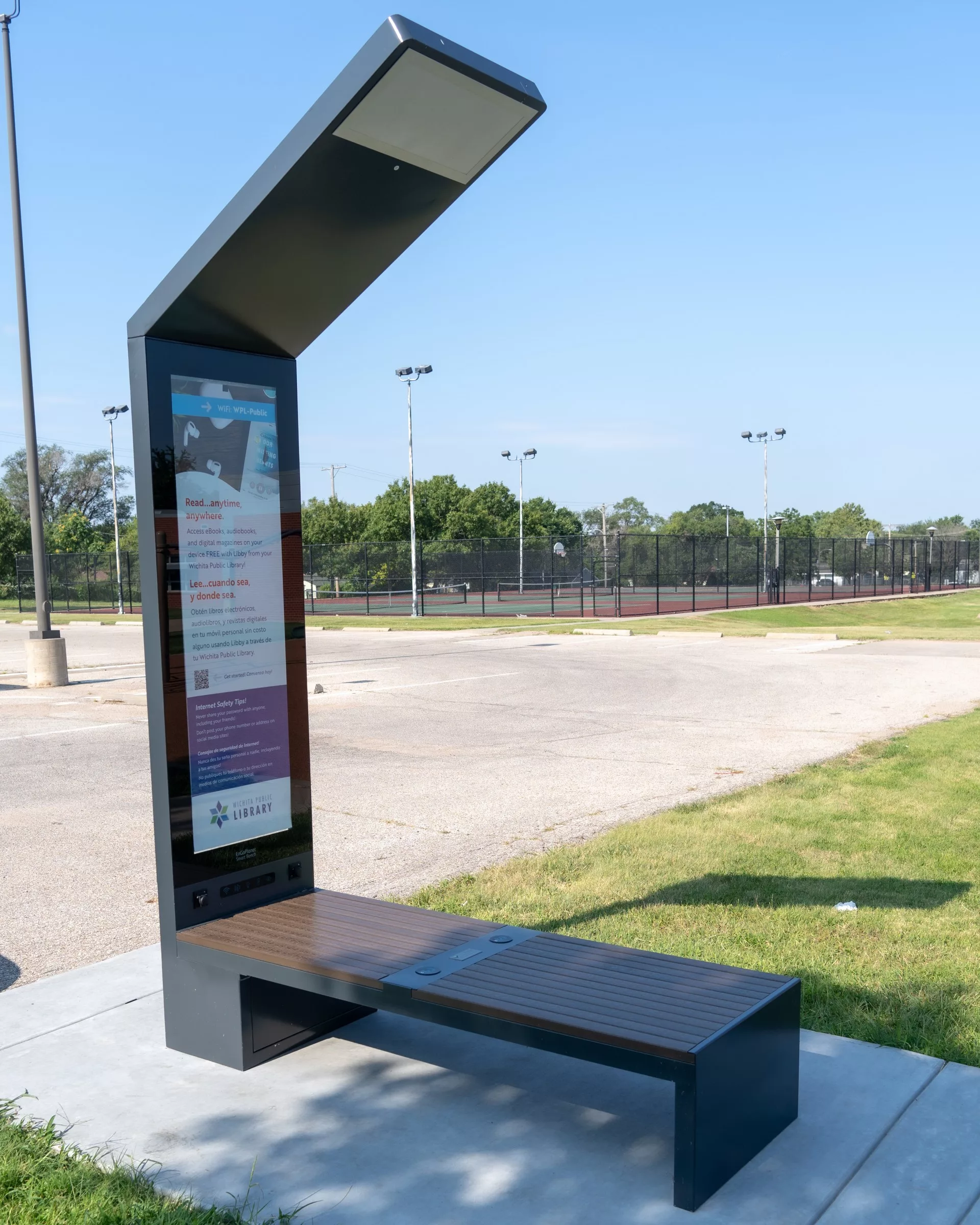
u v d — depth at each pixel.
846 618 38.31
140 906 5.66
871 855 6.09
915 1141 3.01
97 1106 3.28
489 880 5.75
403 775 9.20
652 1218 2.65
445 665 19.80
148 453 3.52
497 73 3.09
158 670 3.56
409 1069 3.54
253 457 3.88
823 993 4.03
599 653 22.34
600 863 6.03
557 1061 3.61
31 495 17.12
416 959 3.29
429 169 3.35
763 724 11.98
